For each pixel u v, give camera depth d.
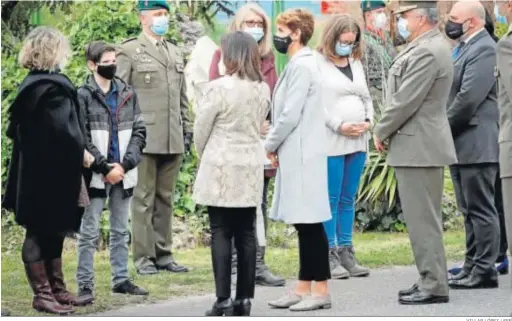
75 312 8.09
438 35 8.23
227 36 7.76
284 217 7.95
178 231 11.76
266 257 10.89
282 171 7.97
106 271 10.14
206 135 7.67
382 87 13.32
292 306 8.11
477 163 8.92
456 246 11.55
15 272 10.10
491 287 9.03
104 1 12.16
